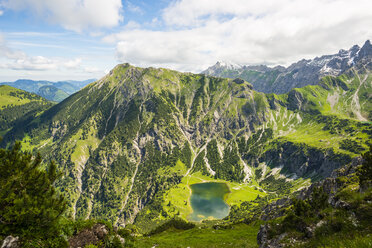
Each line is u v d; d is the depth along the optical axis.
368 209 14.93
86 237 19.92
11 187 15.77
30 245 14.94
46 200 16.16
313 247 15.51
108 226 22.72
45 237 16.19
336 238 14.42
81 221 21.11
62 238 17.27
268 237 22.58
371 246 10.72
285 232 21.09
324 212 18.72
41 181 16.70
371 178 22.97
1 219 14.64
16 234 14.88
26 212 14.57
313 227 18.05
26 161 16.86
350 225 14.70
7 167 15.73
